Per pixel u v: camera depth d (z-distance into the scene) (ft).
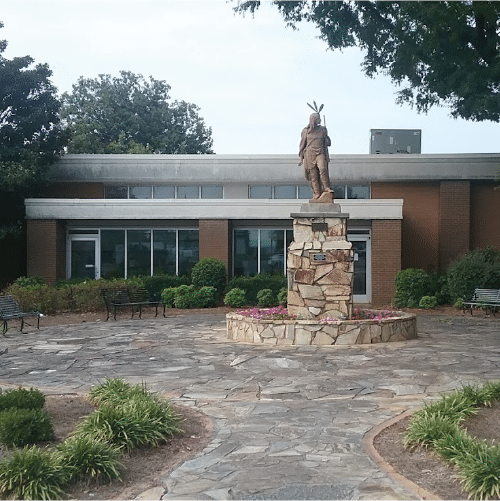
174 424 22.99
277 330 45.47
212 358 39.58
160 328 57.31
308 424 24.13
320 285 47.62
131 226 82.58
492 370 34.58
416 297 74.33
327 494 17.06
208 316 68.64
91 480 18.33
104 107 170.50
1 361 39.93
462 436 20.01
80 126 142.00
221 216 79.61
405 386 30.76
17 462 17.70
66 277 82.43
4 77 81.71
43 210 78.69
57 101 85.97
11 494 17.29
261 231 82.74
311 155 48.88
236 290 75.41
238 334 48.26
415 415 23.76
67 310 72.38
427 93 86.12
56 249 79.05
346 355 39.86
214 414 25.90
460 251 83.76
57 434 22.26
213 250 79.97
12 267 83.46
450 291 72.54
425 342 45.83
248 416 25.49
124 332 54.44
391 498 16.70
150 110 181.16
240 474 18.70
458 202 83.97
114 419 21.54
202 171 86.43
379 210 77.41
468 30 71.41
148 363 38.29
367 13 81.25
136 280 76.28
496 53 71.26
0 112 84.33
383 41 81.41
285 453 20.59
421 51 72.18
